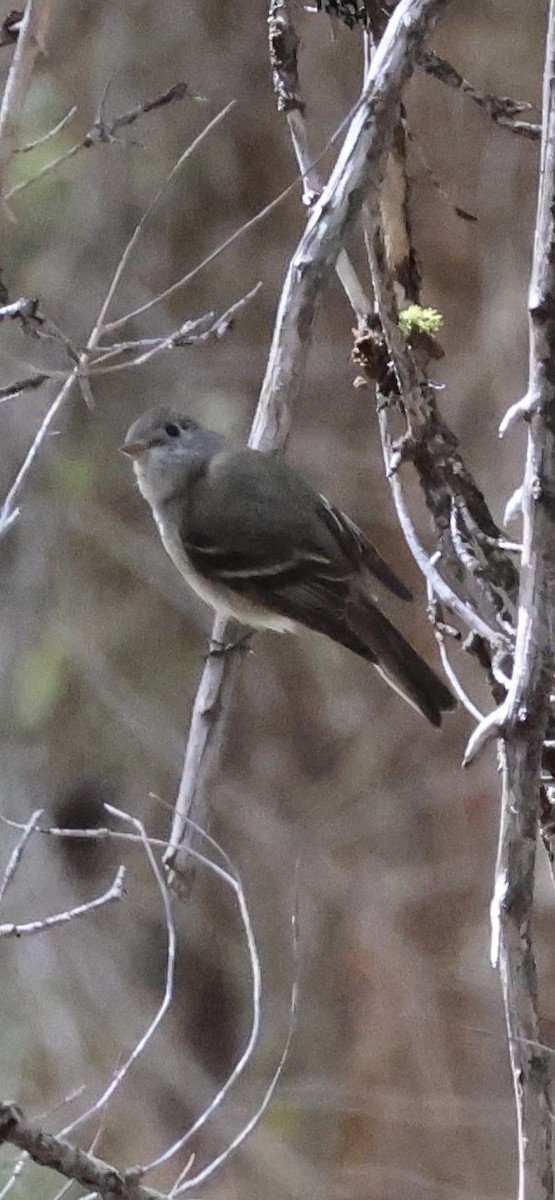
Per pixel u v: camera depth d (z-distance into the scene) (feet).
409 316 20.75
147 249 40.14
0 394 19.13
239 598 26.27
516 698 15.67
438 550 21.04
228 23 39.99
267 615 26.30
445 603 18.62
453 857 43.47
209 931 43.57
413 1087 42.06
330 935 43.47
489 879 43.09
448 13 38.06
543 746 16.34
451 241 40.14
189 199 40.52
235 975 43.37
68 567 41.50
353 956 43.21
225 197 40.65
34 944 41.27
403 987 42.68
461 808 43.57
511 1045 15.87
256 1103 41.63
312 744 44.73
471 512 20.63
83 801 42.63
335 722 44.39
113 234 39.42
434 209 39.88
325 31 38.04
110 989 42.11
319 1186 41.04
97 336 18.84
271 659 44.34
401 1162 41.63
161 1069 41.78
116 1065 24.48
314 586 25.82
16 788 41.42
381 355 21.11
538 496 15.44
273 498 26.09
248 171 40.60
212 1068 42.88
